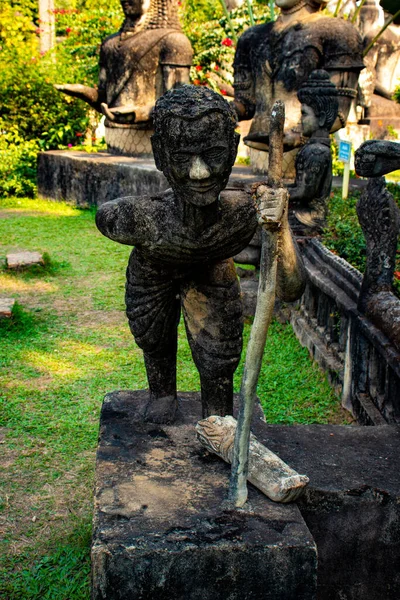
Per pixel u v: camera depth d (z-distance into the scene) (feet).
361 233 19.53
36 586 9.80
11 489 12.01
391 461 9.45
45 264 25.27
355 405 14.26
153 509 8.01
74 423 14.23
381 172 13.23
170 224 8.32
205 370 9.38
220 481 8.61
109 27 43.78
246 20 40.91
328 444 9.86
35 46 45.42
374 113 50.93
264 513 7.99
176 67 35.09
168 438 9.63
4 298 20.80
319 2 25.40
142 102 35.78
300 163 20.68
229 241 8.52
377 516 8.82
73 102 41.86
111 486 8.44
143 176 31.89
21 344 18.40
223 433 8.97
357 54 24.26
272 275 7.44
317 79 20.79
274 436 10.02
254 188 7.32
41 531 10.98
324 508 8.77
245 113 27.53
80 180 36.70
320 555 8.91
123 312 21.12
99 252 27.94
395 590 9.09
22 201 39.14
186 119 7.50
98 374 16.67
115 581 7.39
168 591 7.47
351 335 14.56
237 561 7.44
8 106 41.16
